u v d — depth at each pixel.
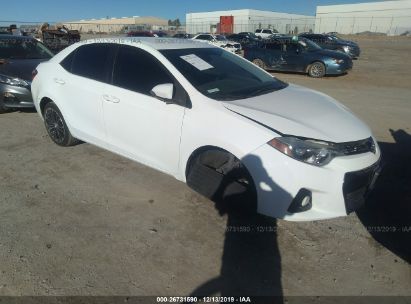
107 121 4.03
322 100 3.69
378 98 9.20
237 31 59.09
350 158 2.88
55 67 4.72
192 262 2.80
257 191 2.94
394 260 2.86
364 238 3.12
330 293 2.53
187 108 3.27
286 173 2.79
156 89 3.28
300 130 2.88
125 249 2.93
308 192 2.85
